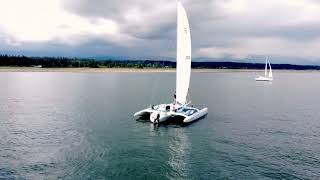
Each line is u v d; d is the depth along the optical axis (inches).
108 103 2694.4
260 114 2220.7
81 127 1707.7
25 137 1483.8
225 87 4963.1
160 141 1444.4
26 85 4579.2
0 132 1578.5
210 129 1697.8
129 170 1079.6
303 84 6412.4
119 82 5674.2
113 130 1643.7
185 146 1370.6
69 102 2741.1
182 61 1942.7
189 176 1037.8
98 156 1218.0
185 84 1977.1
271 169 1106.1
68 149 1300.4
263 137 1544.0
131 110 2301.9
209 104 2748.5
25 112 2180.1
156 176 1033.5
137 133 1587.1
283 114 2231.8
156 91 3907.5
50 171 1058.7
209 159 1203.2
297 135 1593.3
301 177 1040.2
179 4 1886.1
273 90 4495.6
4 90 3796.8
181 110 1903.3
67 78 6619.1
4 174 1027.3
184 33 1915.6
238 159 1208.2
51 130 1632.6
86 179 997.8
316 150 1331.2
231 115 2153.1
